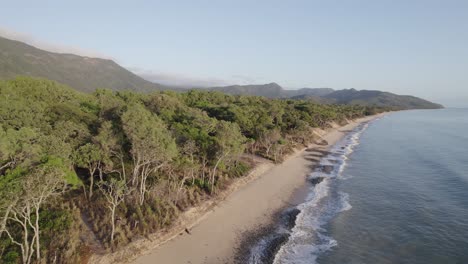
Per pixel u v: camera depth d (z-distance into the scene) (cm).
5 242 2297
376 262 2636
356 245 2930
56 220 2645
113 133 3322
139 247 2616
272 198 4169
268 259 2667
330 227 3312
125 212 2969
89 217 2897
